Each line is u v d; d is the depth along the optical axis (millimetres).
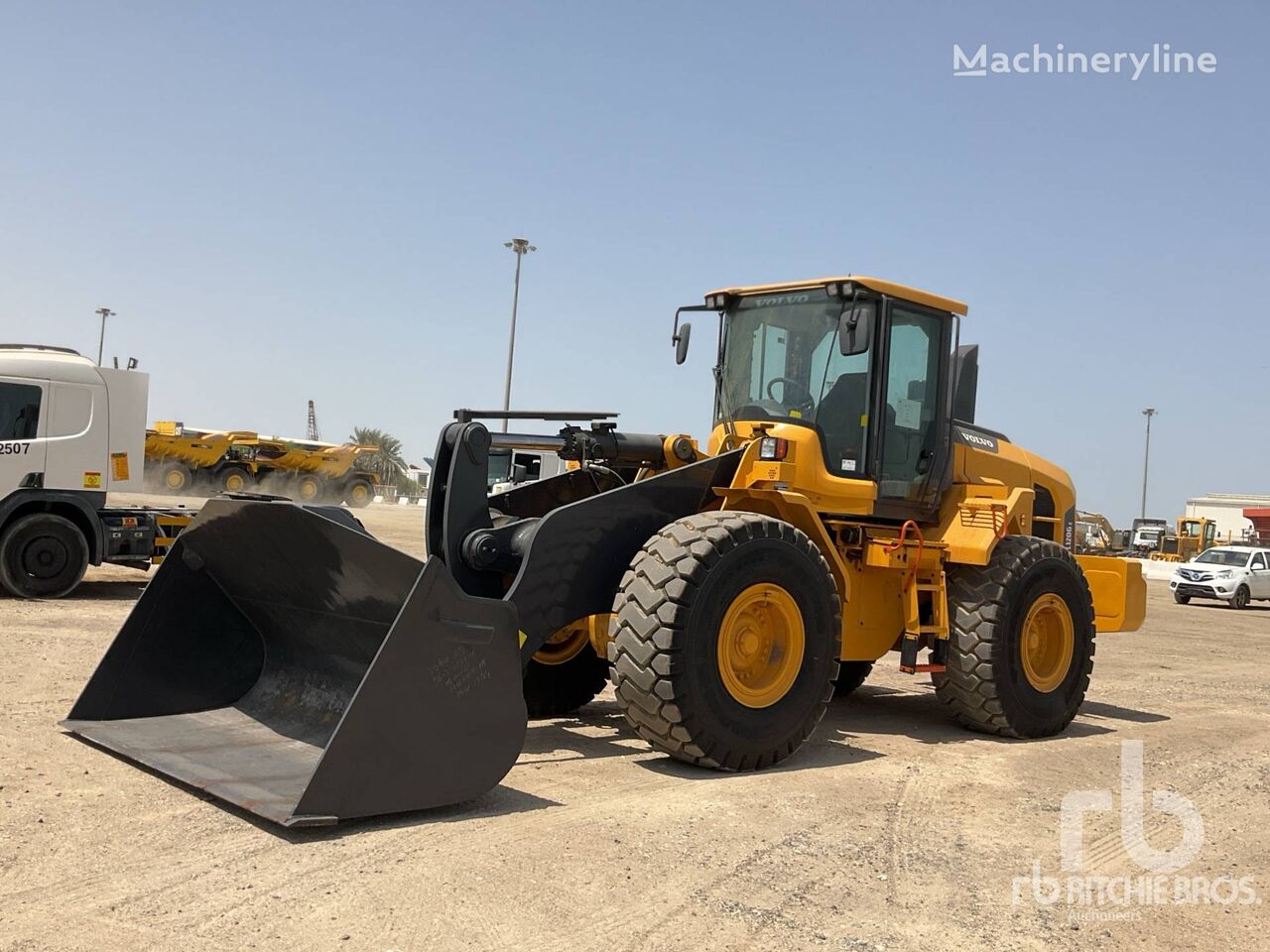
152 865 3645
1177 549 50500
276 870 3631
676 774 5289
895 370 6754
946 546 6898
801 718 5625
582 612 5340
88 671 7336
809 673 5684
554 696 6754
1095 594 7996
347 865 3703
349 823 4176
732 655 5449
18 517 11711
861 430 6566
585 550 5340
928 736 6898
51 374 11781
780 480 6086
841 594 6328
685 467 5840
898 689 9289
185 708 5656
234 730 5348
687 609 5160
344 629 5227
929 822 4668
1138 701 8781
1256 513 50188
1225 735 7125
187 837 3936
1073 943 3389
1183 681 10234
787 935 3320
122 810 4219
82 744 5199
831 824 4535
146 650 5594
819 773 5527
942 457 7043
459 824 4238
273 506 4746
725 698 5312
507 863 3799
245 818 4184
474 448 5406
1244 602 26125
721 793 4918
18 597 11617
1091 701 8727
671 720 5160
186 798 4402
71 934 3059
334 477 38844
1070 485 8672
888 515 6762
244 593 5621
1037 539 7137
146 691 5582
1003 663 6738
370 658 5242
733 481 6129
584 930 3266
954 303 7062
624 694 5250
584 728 6492
